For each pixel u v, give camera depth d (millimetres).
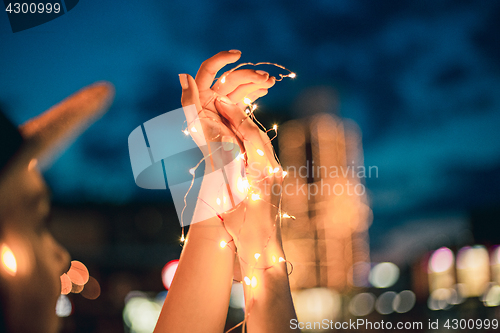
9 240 375
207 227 1094
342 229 7566
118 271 13141
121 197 14258
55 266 432
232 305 7855
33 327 392
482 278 9664
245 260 1054
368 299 8039
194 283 1036
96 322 9641
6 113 388
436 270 9750
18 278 379
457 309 8617
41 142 392
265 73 1242
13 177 379
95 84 430
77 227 13906
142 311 10320
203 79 1215
